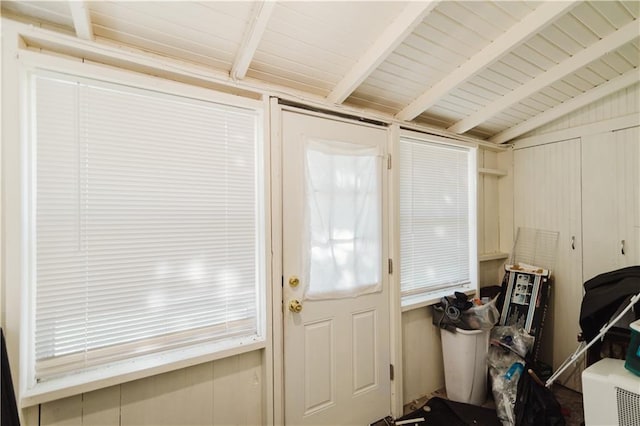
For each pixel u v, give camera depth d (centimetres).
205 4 116
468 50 165
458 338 206
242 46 134
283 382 157
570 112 233
